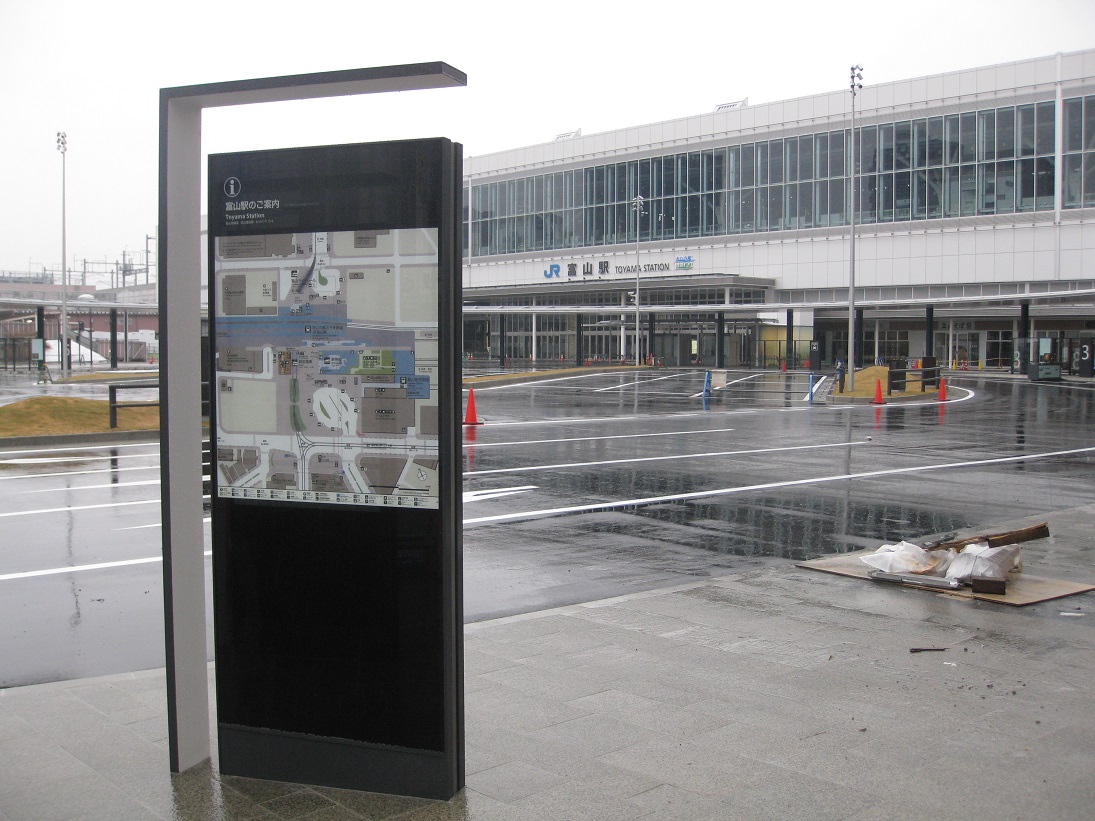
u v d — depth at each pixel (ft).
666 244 258.57
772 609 25.41
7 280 435.94
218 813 13.58
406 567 13.85
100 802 13.97
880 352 230.89
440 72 12.70
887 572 28.63
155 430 75.05
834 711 17.76
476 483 50.62
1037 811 13.69
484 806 13.75
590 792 14.24
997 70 203.62
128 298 375.86
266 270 14.46
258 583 14.55
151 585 29.78
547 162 284.20
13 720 17.49
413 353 13.82
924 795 14.17
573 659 21.08
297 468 14.32
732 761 15.42
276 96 13.76
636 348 226.99
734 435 77.30
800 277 234.58
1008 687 19.16
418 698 13.88
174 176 14.17
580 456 62.64
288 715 14.49
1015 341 198.70
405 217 13.80
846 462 60.18
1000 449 67.77
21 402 78.38
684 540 36.40
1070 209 195.42
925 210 215.31
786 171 236.43
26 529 38.29
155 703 18.47
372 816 13.47
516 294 282.56
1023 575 28.99
